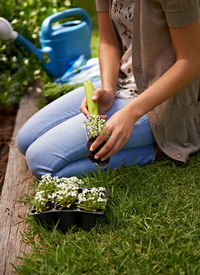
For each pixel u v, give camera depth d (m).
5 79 2.75
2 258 1.27
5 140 2.44
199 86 1.67
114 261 1.18
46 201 1.33
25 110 2.58
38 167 1.65
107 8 1.74
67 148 1.61
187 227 1.31
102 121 1.32
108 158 1.39
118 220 1.34
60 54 2.75
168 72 1.40
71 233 1.32
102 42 1.84
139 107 1.36
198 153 1.77
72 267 1.16
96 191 1.41
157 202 1.46
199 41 1.32
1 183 1.95
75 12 2.77
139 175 1.63
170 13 1.28
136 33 1.52
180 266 1.13
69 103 1.78
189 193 1.51
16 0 3.29
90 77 2.38
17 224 1.45
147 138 1.69
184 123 1.67
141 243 1.24
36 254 1.24
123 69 1.75
